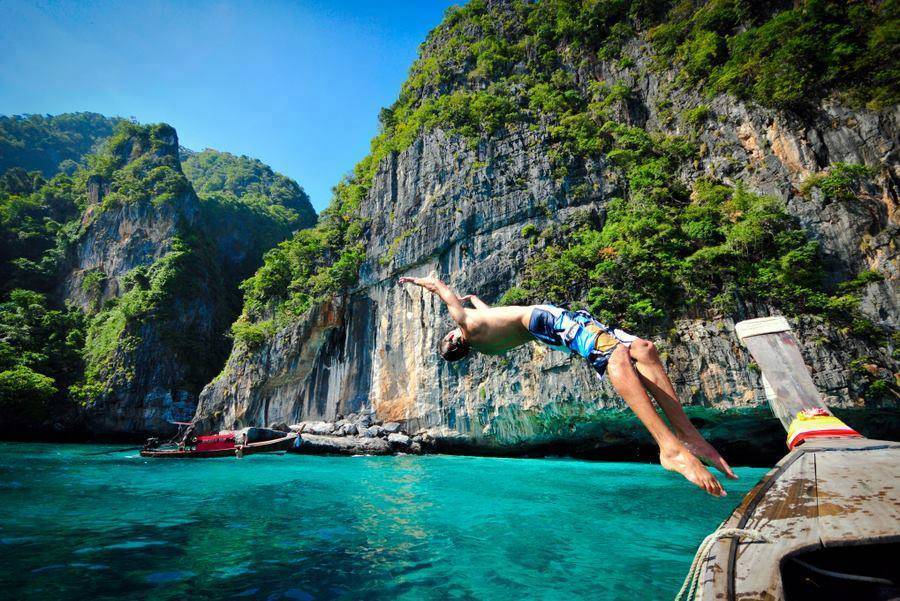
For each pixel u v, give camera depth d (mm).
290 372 37938
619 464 22750
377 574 5715
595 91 41312
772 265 25328
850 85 29312
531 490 13070
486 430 28828
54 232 70938
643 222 28484
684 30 38812
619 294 26484
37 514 9008
